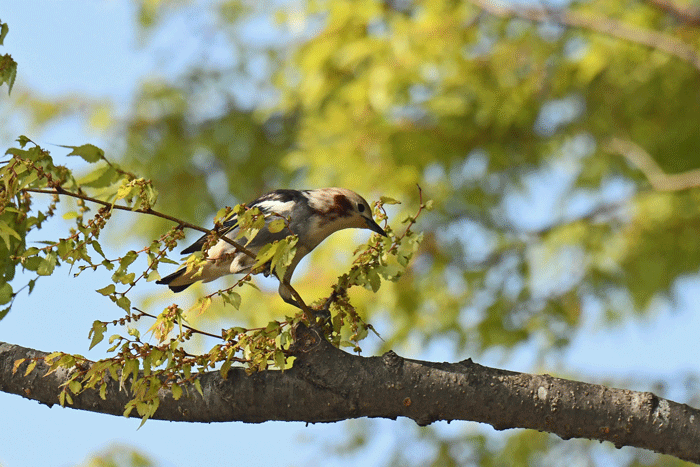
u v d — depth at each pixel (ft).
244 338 14.14
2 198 13.71
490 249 45.06
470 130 42.96
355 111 40.29
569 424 15.38
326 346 15.65
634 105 43.24
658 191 40.73
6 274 15.69
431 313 43.11
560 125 46.47
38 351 16.40
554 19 39.65
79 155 15.08
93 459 32.65
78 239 13.51
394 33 38.73
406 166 40.68
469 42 40.06
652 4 39.78
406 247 16.52
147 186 13.48
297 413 15.79
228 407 15.80
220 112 58.08
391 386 15.46
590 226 41.70
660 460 37.40
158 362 13.70
